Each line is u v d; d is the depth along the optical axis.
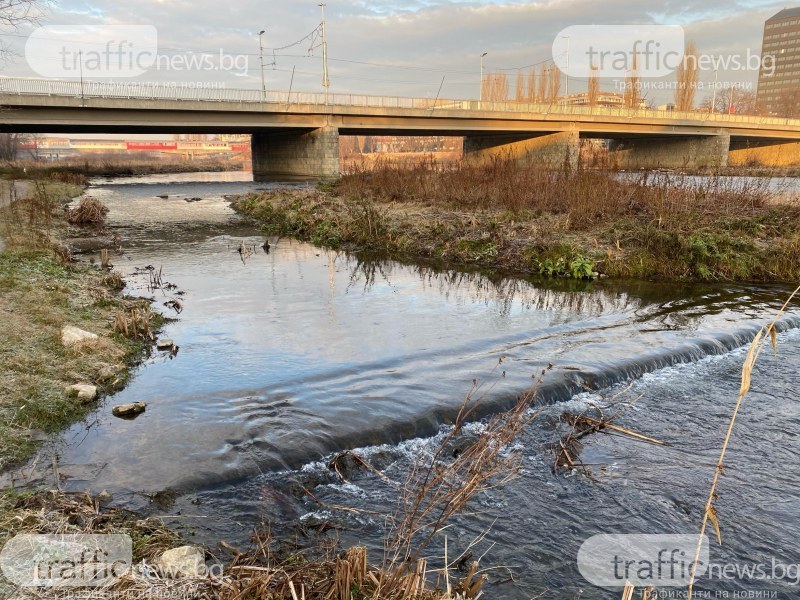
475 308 10.31
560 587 3.74
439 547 4.07
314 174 45.59
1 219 15.96
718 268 12.73
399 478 4.92
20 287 9.16
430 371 7.13
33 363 6.48
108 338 7.75
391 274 13.30
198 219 22.75
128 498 4.45
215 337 8.47
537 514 4.48
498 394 6.37
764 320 9.45
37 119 34.44
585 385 6.84
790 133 61.56
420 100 46.09
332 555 3.85
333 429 5.56
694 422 6.05
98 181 43.78
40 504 4.12
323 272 13.37
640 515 4.50
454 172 22.69
